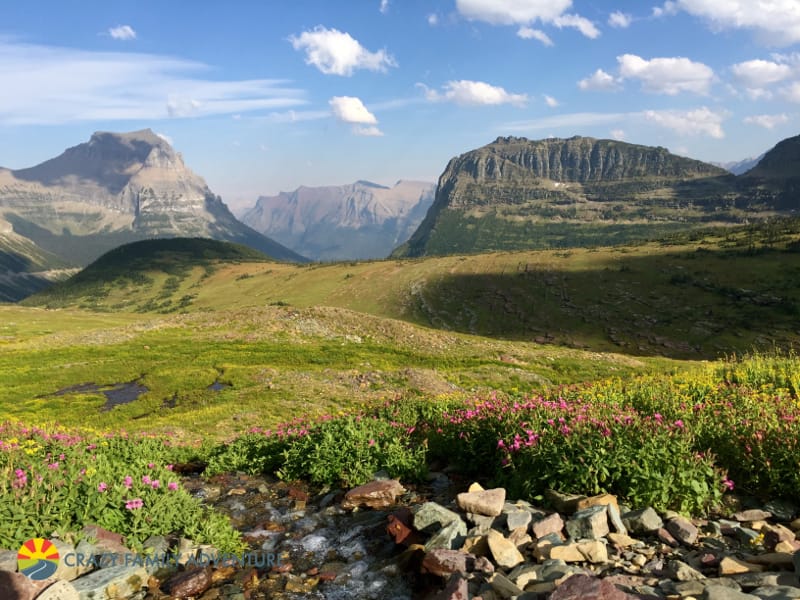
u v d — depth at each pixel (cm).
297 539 762
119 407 3600
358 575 628
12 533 607
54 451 884
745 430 841
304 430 1313
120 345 5975
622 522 671
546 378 4750
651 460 740
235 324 6788
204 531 728
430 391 3844
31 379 4556
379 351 5828
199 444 1789
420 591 579
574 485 747
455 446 1045
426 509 721
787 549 572
